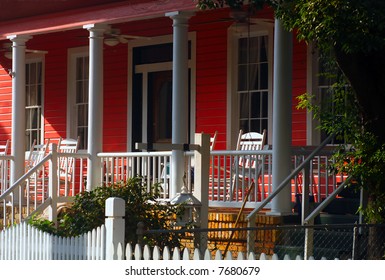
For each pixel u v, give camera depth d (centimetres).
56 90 2316
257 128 1906
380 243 1212
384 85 1185
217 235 1508
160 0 1708
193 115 2011
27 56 2394
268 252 1434
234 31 1939
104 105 2216
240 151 1573
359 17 1034
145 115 2141
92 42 1834
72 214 1405
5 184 1947
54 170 1741
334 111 1291
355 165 1209
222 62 1964
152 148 1319
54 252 1167
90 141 1808
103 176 1836
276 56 1488
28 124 2392
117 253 1036
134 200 1353
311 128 1800
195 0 1452
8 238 1260
